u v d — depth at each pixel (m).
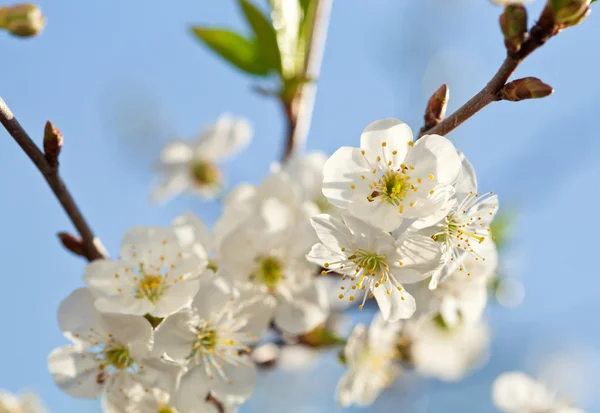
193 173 0.57
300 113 0.51
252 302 0.46
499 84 0.42
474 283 0.47
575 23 0.42
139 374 0.44
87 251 0.45
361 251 0.43
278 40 0.50
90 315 0.45
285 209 0.47
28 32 0.45
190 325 0.45
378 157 0.43
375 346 0.50
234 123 0.57
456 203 0.44
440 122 0.43
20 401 0.51
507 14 0.42
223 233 0.47
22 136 0.43
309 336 0.49
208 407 0.45
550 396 0.51
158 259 0.45
